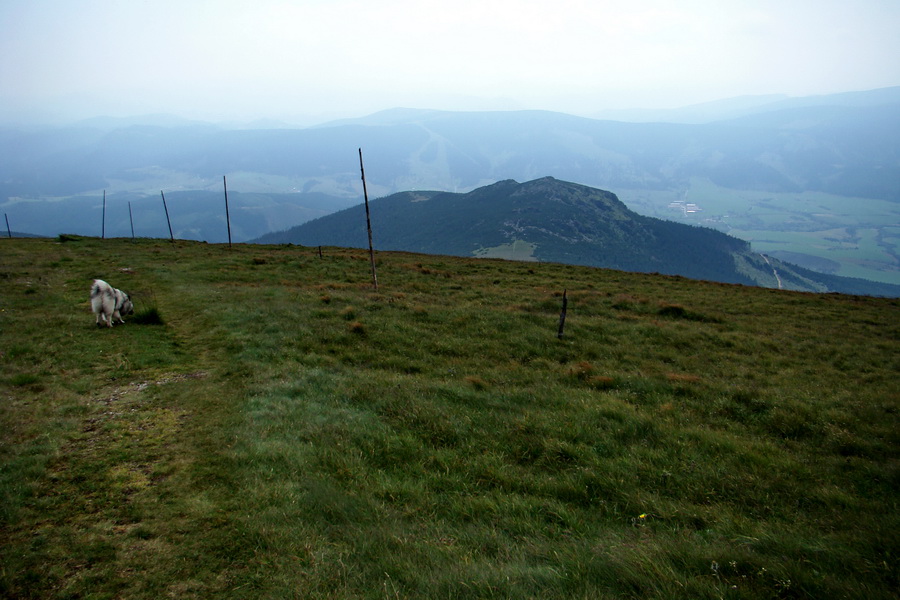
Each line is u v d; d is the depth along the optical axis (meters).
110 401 10.92
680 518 7.38
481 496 7.80
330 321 19.72
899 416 13.27
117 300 18.05
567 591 5.29
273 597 5.29
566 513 7.31
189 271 33.31
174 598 5.27
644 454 9.60
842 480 9.24
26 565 5.59
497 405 11.99
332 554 6.06
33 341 14.84
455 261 56.62
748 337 24.39
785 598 5.30
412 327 19.88
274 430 9.75
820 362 20.94
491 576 5.46
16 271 28.52
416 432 10.08
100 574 5.55
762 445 10.60
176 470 8.02
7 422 9.31
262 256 44.75
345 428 9.95
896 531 6.83
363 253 59.50
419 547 6.21
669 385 14.90
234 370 13.49
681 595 5.19
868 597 5.20
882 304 41.41
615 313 28.53
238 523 6.65
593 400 12.67
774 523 7.36
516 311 25.30
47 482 7.41
